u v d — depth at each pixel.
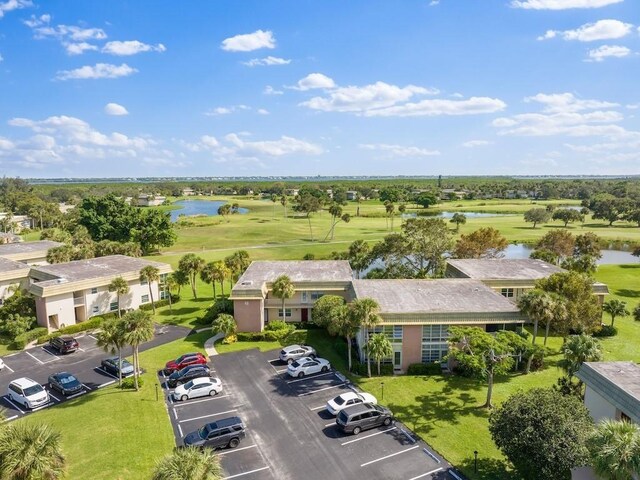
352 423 31.39
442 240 69.88
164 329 55.31
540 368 42.84
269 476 27.00
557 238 85.31
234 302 51.62
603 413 26.64
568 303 44.81
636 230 153.62
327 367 42.38
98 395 37.50
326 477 26.91
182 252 114.25
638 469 18.20
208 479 20.11
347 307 41.91
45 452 19.84
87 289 56.94
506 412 25.89
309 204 170.62
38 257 75.62
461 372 41.53
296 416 34.16
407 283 53.12
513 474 27.14
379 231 152.62
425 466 27.97
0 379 41.16
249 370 42.66
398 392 38.06
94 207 118.44
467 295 48.03
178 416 34.12
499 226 160.12
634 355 46.16
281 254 110.81
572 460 22.77
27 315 53.94
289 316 56.06
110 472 27.03
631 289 73.94
